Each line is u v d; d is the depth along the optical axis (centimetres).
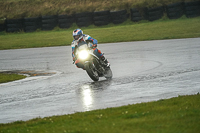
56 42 10169
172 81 3291
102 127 1697
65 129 1753
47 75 4475
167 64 4509
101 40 9562
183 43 7100
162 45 7112
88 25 14088
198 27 10119
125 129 1612
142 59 5303
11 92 3412
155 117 1819
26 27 14412
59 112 2425
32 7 16650
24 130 1872
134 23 13650
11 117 2414
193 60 4662
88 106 2533
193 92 2736
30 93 3272
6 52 8556
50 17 14388
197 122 1666
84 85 3478
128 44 8075
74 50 3653
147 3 14188
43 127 1892
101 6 15162
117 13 13825
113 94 2892
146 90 2955
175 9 13025
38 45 9762
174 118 1769
